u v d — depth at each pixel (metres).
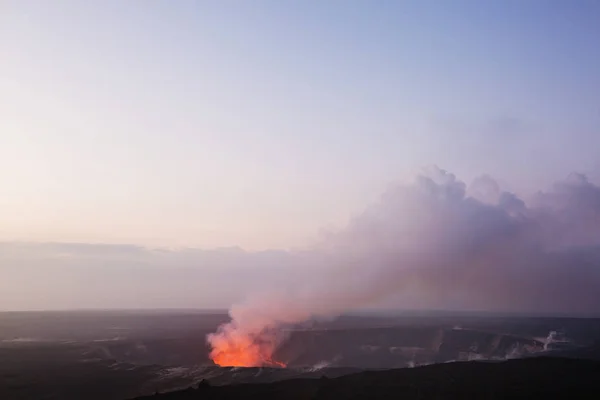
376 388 55.78
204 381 60.31
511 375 60.88
